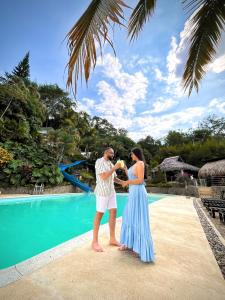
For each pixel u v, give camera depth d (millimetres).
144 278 1667
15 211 6605
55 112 26766
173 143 31609
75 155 20047
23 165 10789
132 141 26547
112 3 1630
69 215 6473
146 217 2166
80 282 1570
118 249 2352
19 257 2832
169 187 16062
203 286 1563
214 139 25219
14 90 13094
